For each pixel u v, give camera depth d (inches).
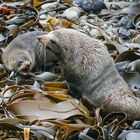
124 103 548.7
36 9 919.0
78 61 581.9
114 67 581.3
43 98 573.3
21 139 487.8
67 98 584.1
